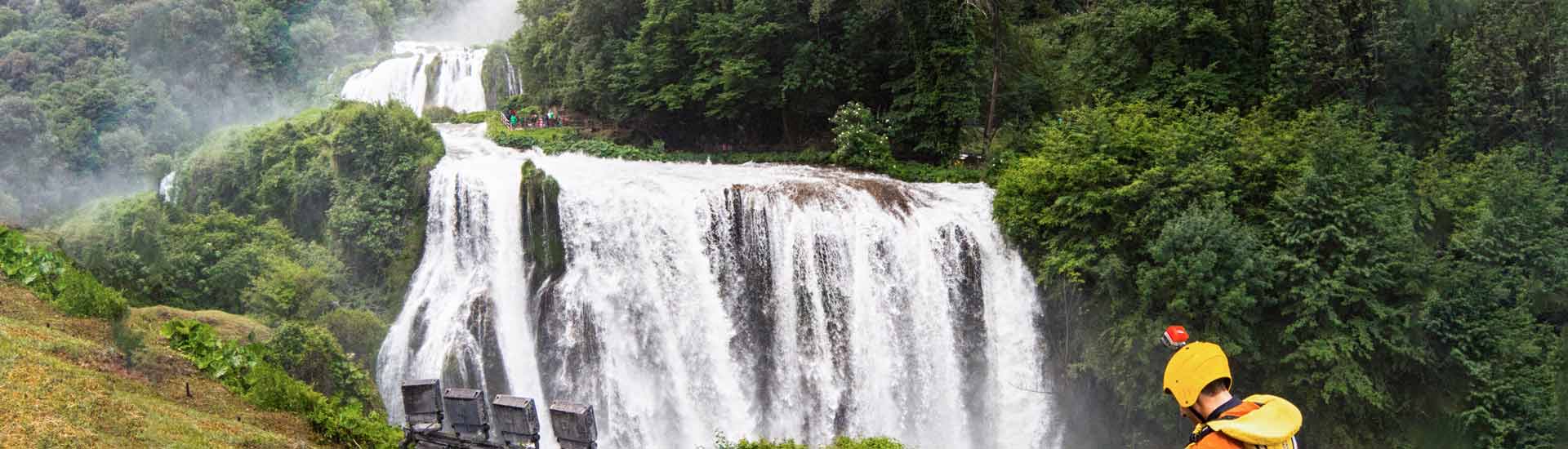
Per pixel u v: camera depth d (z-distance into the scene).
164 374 24.19
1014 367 43.44
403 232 48.06
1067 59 57.75
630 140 61.19
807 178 48.31
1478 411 39.97
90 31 83.00
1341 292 39.34
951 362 43.59
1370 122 47.91
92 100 76.62
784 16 54.62
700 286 43.62
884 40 56.22
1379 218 40.38
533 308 44.59
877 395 43.16
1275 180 42.81
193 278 44.53
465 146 56.97
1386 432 40.94
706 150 60.28
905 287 43.62
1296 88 49.06
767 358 43.53
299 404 24.61
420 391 20.11
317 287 44.25
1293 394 40.38
